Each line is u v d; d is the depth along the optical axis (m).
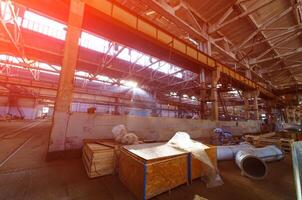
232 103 22.19
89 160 3.17
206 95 10.45
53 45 10.13
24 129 10.12
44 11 5.23
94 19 5.55
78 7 4.65
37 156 4.13
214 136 7.43
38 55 10.45
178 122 6.98
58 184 2.65
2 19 6.21
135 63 13.36
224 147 4.73
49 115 28.52
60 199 2.21
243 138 7.97
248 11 8.34
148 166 2.21
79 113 4.26
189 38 11.35
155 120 6.12
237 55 14.31
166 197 2.36
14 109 20.45
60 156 3.89
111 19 5.57
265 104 19.70
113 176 3.14
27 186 2.52
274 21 9.71
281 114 20.64
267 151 4.54
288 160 4.82
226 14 9.12
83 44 11.88
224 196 2.46
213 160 3.30
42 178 2.84
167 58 8.34
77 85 19.38
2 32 8.25
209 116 9.89
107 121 4.77
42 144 5.67
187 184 2.82
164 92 21.53
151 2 6.95
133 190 2.43
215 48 11.21
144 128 5.72
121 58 13.20
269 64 17.00
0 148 4.93
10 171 3.06
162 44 7.12
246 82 13.01
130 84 18.61
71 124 4.11
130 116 5.35
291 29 9.88
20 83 15.42
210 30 10.29
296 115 23.80
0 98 19.62
